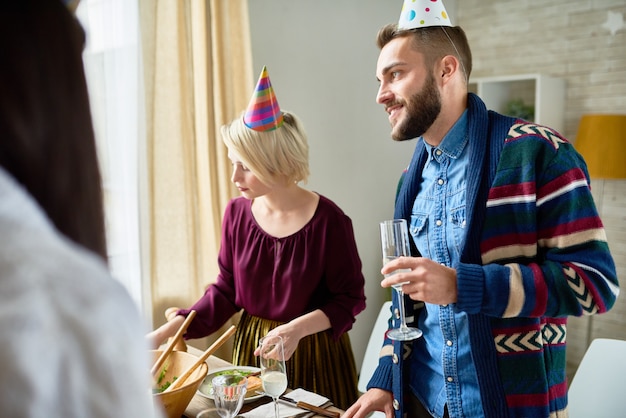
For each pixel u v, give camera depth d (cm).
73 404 33
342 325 177
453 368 132
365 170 318
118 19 202
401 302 133
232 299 193
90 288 35
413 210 146
